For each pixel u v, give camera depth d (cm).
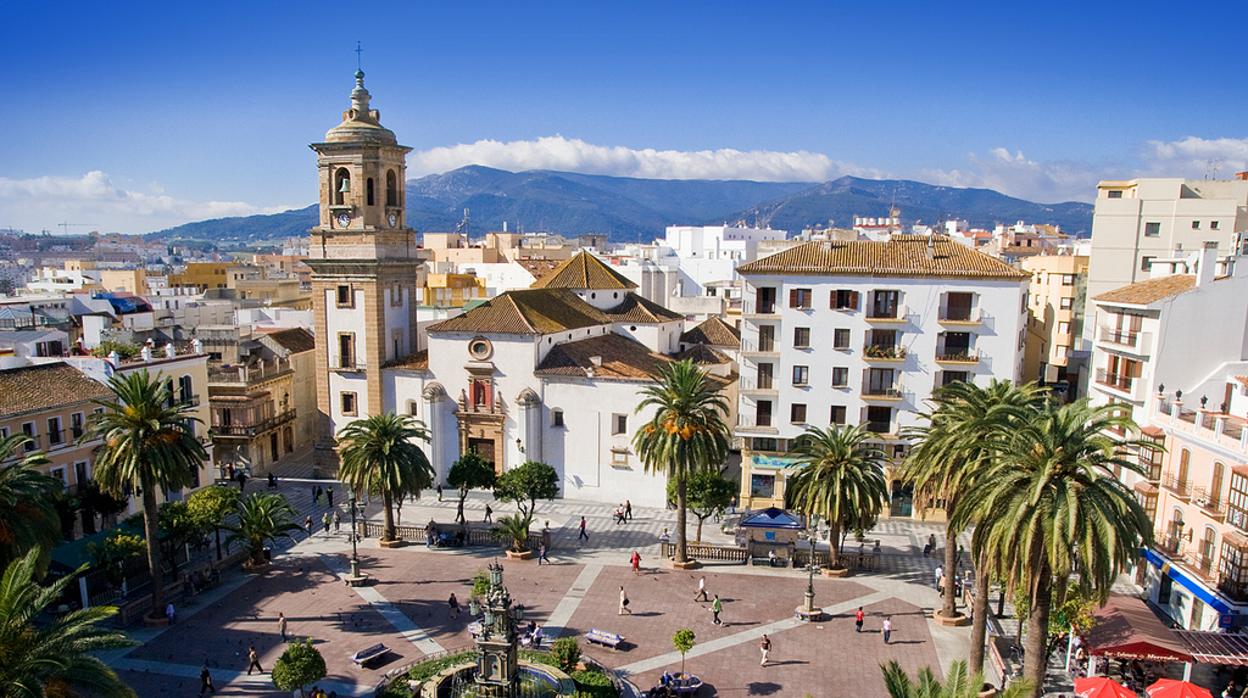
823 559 5962
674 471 5772
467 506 7369
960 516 3850
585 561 6022
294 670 3756
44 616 4906
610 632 4828
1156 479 5103
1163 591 4962
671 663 4447
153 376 6881
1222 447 4441
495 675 3922
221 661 4466
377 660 4438
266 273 19138
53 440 5988
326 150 7931
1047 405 3975
